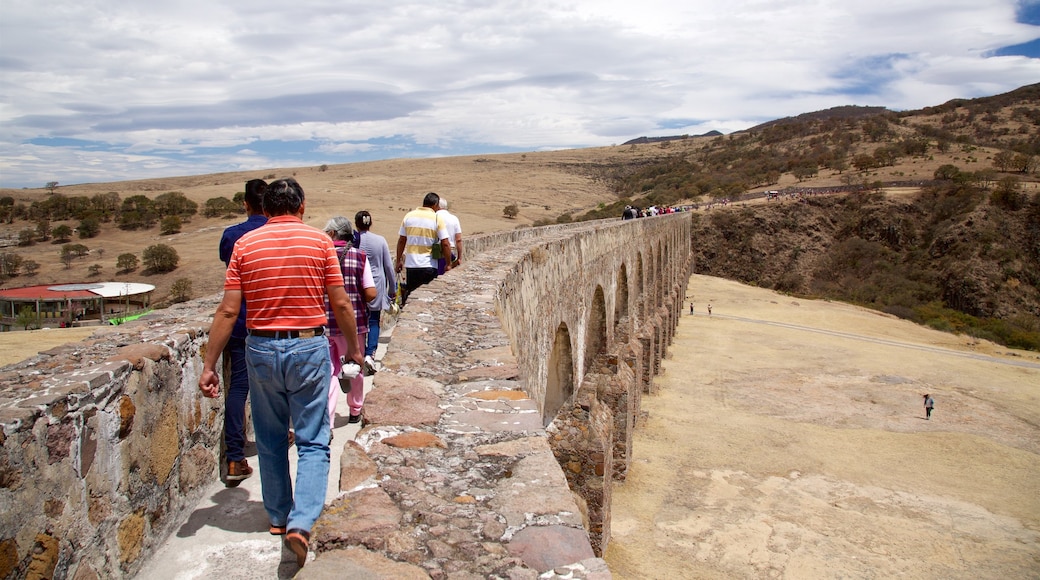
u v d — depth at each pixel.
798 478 18.66
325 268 3.55
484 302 6.17
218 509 4.32
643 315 25.17
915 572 13.95
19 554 2.58
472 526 2.47
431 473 2.88
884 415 25.33
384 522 2.47
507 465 2.99
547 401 12.26
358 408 5.86
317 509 3.21
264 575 3.58
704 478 18.03
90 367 3.35
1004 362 35.25
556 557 2.29
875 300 56.66
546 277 9.88
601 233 15.17
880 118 133.00
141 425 3.63
